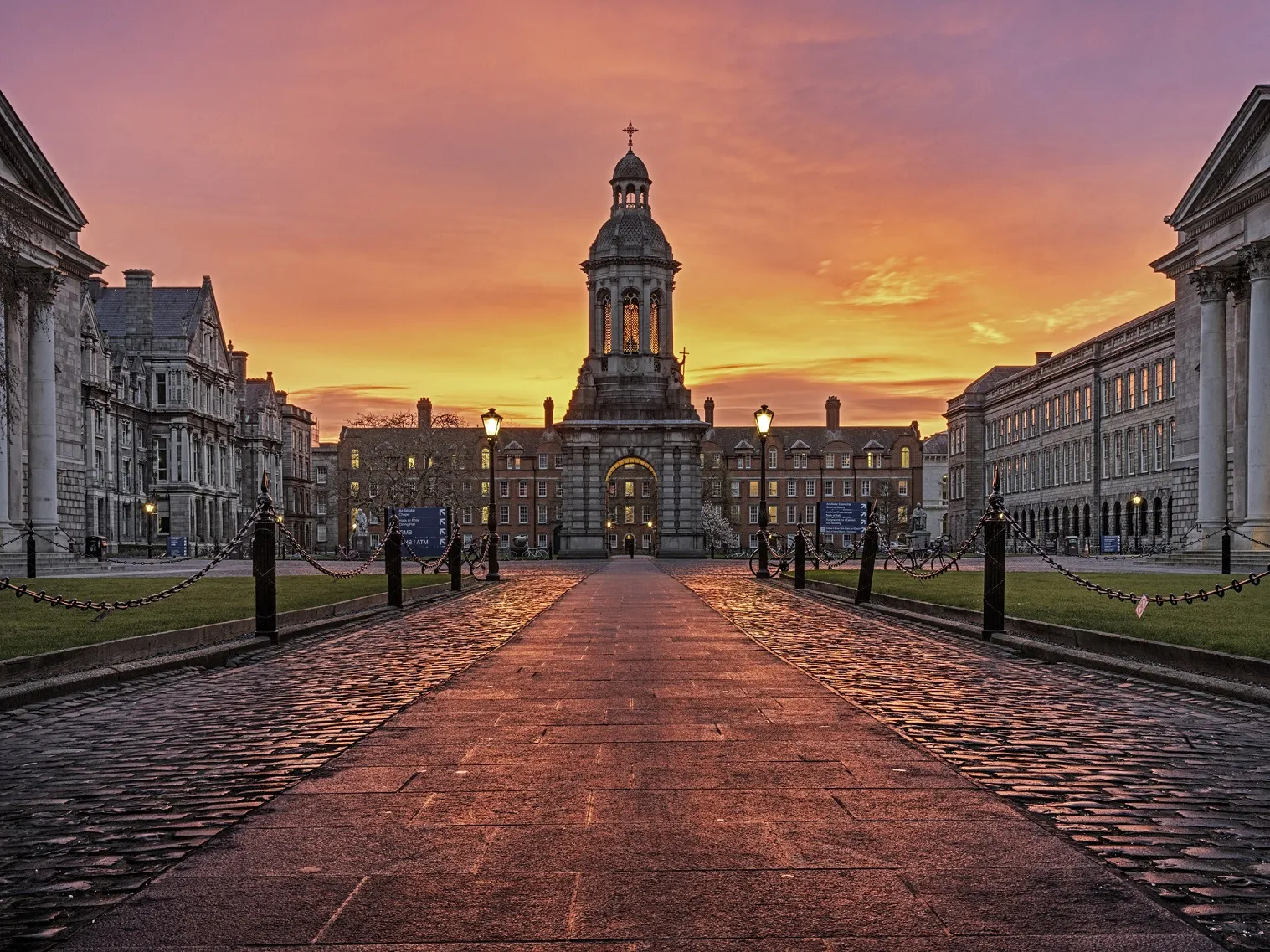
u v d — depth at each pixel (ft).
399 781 25.07
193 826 21.58
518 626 66.03
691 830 21.03
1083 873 18.47
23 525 143.02
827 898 17.30
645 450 261.44
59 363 168.25
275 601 57.21
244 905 17.12
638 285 264.93
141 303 289.74
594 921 16.38
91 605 49.52
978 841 20.25
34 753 28.94
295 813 22.39
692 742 29.40
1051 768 26.30
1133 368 268.41
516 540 297.33
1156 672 40.81
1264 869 18.72
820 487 444.96
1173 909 16.81
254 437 350.23
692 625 66.90
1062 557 222.28
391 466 351.87
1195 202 157.28
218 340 318.45
